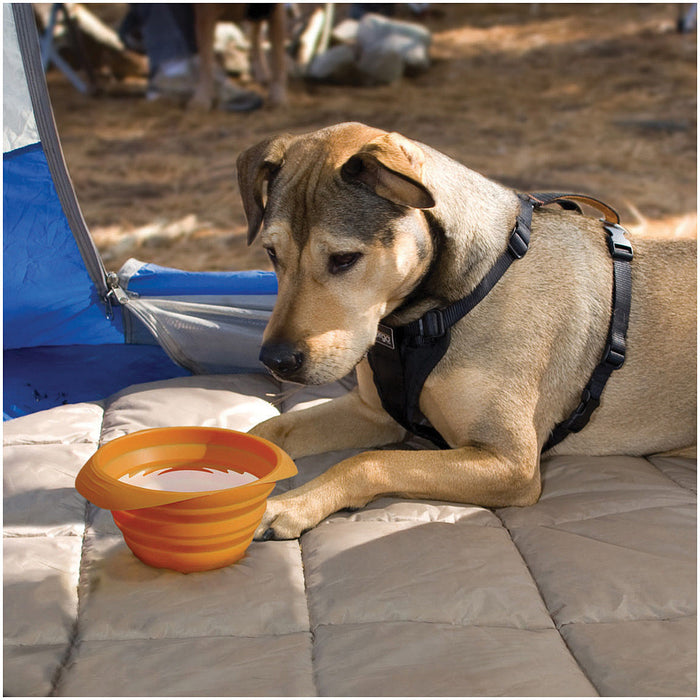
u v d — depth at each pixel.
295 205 2.13
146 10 8.95
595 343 2.52
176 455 2.25
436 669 1.73
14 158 3.19
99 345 3.58
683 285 2.64
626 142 7.71
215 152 7.62
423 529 2.20
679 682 1.69
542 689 1.67
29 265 3.36
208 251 5.54
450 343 2.36
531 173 6.88
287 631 1.87
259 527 2.19
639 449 2.69
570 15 12.79
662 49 10.80
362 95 9.44
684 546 2.12
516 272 2.41
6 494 2.34
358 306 2.15
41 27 10.10
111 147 7.77
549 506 2.36
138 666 1.75
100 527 2.24
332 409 2.72
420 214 2.20
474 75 10.21
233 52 9.91
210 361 3.31
